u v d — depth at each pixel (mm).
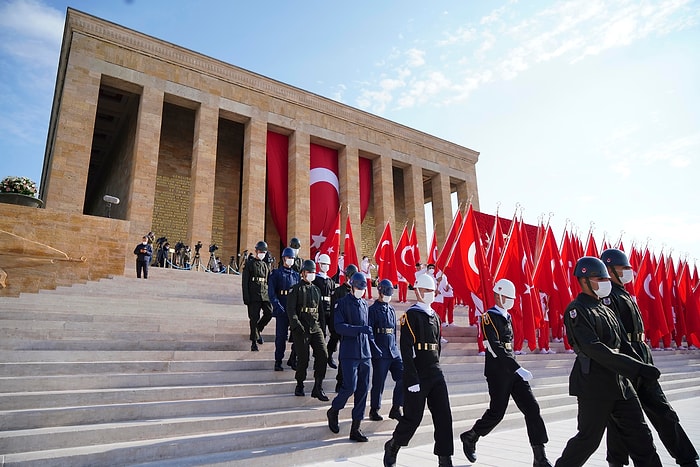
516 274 12914
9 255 14484
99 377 6453
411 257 18703
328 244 19078
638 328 4965
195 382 7121
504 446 6355
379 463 5480
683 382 12445
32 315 8320
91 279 15875
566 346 14281
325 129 31844
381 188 33438
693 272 21422
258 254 9125
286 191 30172
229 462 4984
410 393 5078
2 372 6203
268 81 30000
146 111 25047
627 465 4480
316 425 6289
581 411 4062
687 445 4168
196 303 12070
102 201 33094
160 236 27469
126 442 5234
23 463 4438
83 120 23078
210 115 27203
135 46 25609
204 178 25844
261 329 9086
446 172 37594
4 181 16047
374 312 6758
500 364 5453
